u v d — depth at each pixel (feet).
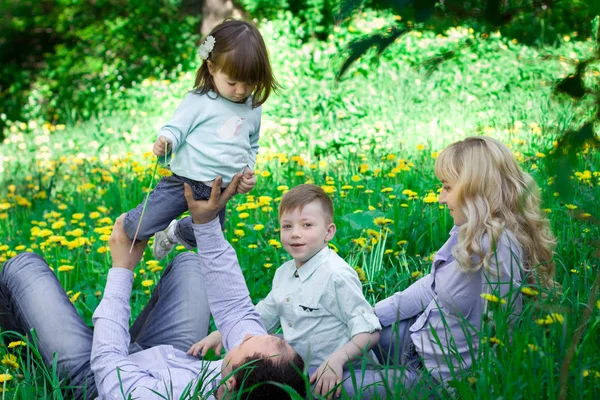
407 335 9.52
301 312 9.18
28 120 46.44
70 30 54.60
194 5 52.31
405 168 18.08
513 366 6.95
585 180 13.87
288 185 19.63
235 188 8.84
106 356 8.28
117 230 9.07
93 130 34.30
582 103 5.79
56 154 30.19
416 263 12.69
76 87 48.21
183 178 8.97
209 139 8.84
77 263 14.34
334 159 23.59
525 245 8.40
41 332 9.14
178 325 9.80
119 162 24.02
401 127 25.26
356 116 27.20
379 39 5.44
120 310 8.68
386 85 29.63
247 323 8.94
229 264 9.05
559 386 6.53
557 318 7.07
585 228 11.34
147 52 49.08
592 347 7.25
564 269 9.70
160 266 13.25
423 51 33.17
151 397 7.93
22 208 22.25
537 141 19.45
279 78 32.94
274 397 7.53
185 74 42.01
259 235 13.99
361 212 14.15
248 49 8.54
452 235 9.06
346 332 9.15
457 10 5.25
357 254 12.53
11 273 9.74
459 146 8.80
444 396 7.47
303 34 42.06
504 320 7.29
